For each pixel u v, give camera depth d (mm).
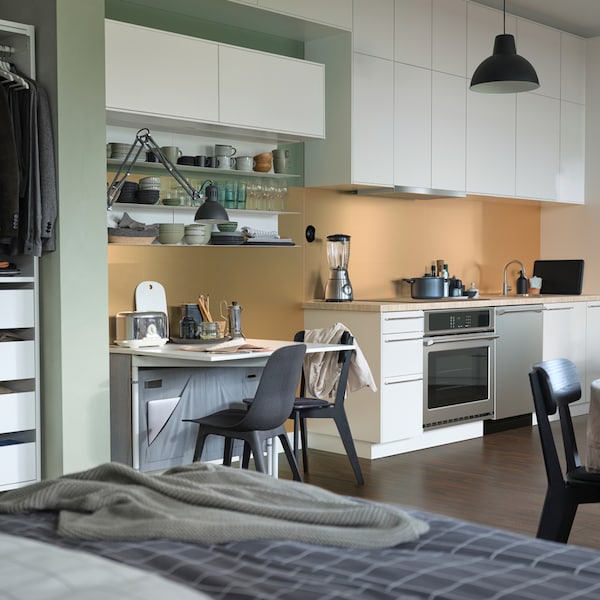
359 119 5879
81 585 1376
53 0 4344
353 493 4855
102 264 4504
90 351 4457
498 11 6957
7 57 4531
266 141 5855
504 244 7891
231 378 5031
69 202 4379
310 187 6117
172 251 5395
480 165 6832
